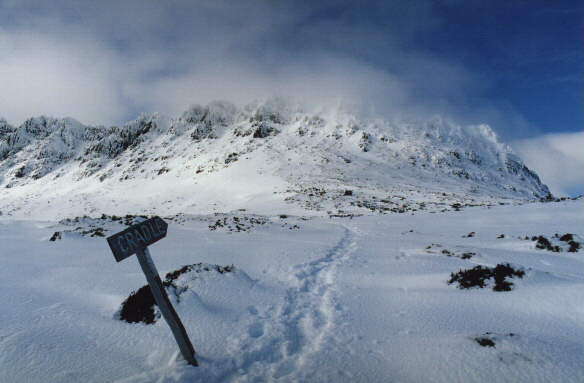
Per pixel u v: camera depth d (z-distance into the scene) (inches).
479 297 423.2
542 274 471.8
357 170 6540.4
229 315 384.5
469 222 1424.7
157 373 250.8
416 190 5364.2
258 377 260.4
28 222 1464.1
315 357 293.0
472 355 279.3
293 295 479.2
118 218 1551.4
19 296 428.5
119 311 380.8
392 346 308.5
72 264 639.8
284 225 1513.3
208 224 1475.1
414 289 479.5
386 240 1013.8
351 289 496.4
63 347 290.4
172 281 472.1
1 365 256.8
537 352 275.6
